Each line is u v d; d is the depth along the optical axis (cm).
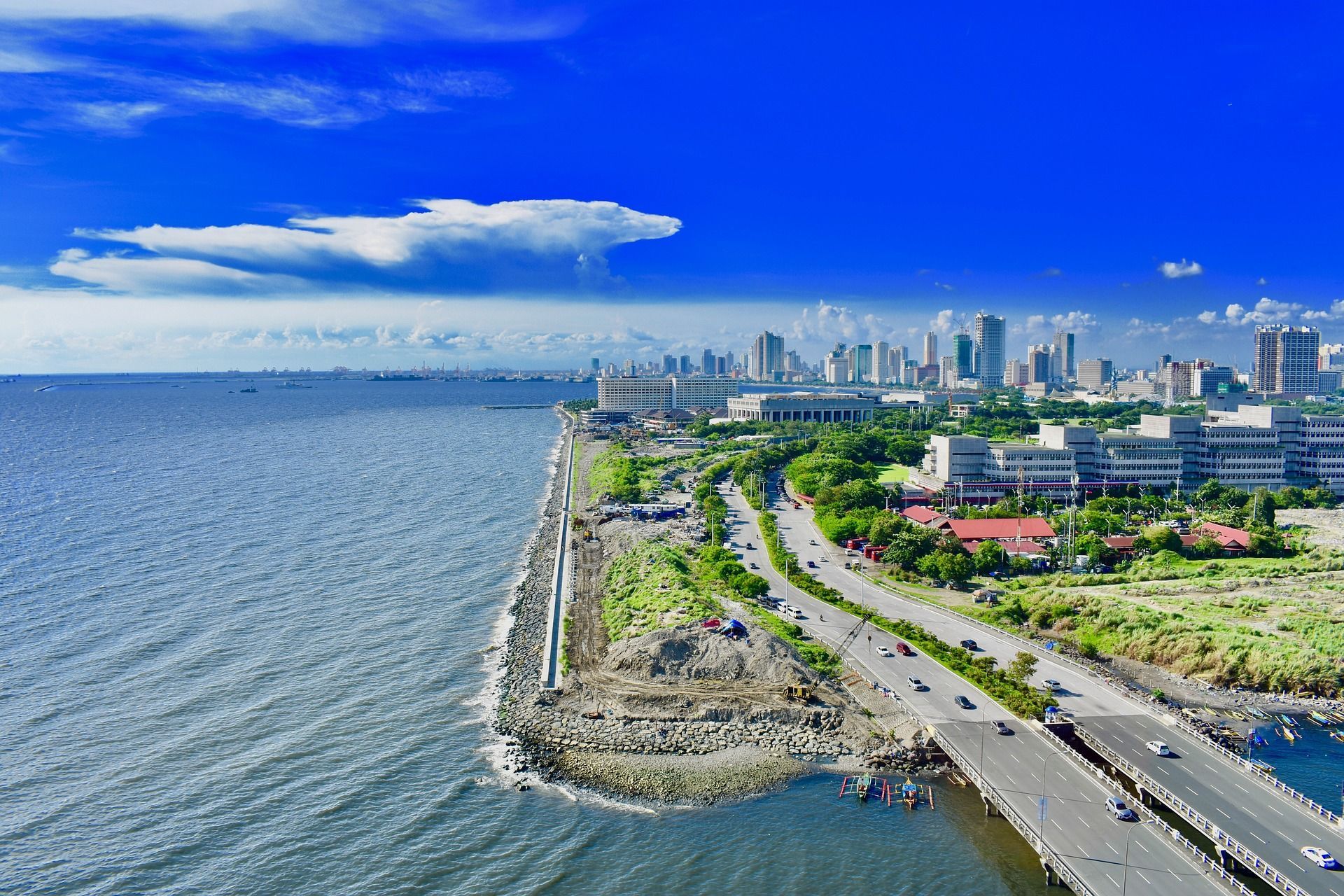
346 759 13288
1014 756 13112
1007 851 11238
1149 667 17812
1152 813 11475
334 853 11019
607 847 11275
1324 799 12612
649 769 13212
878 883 10625
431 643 18125
